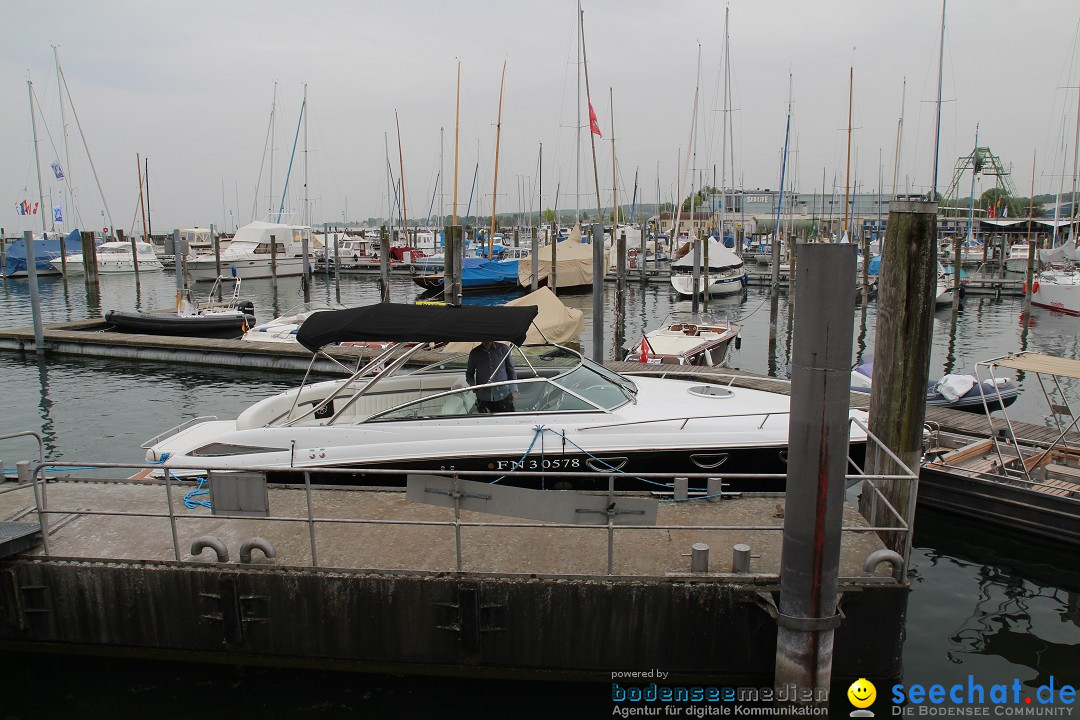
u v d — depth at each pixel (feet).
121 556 18.75
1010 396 40.57
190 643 18.42
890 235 19.88
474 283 124.06
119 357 65.62
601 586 17.13
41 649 19.08
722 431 24.26
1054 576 25.25
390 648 17.83
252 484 17.88
